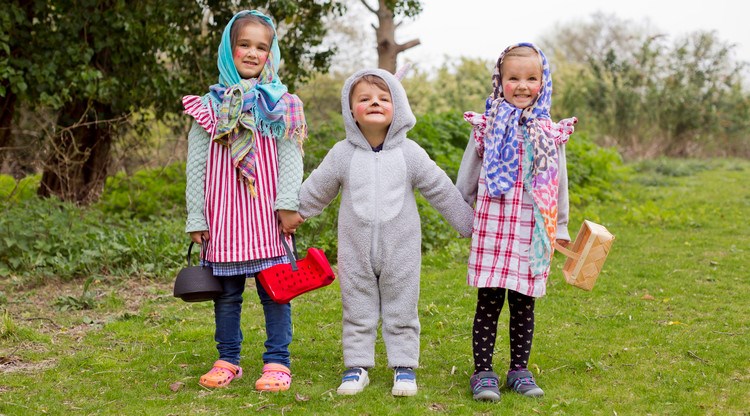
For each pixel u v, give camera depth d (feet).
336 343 14.03
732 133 70.44
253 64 11.47
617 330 14.70
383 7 34.78
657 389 11.34
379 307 11.46
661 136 69.26
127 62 28.22
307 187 11.43
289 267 11.21
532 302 11.29
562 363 12.69
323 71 32.27
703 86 69.82
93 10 26.96
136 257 20.11
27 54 26.22
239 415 10.30
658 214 29.58
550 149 10.86
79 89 26.89
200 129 11.46
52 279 18.86
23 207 24.27
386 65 34.83
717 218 30.42
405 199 11.14
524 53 11.02
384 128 11.30
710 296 17.54
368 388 11.30
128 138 33.81
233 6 29.35
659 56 70.08
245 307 16.74
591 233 11.07
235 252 11.12
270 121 11.32
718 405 10.68
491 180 10.86
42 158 29.78
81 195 29.48
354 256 11.13
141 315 15.88
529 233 10.85
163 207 28.63
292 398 10.93
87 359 12.89
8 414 10.39
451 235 24.02
